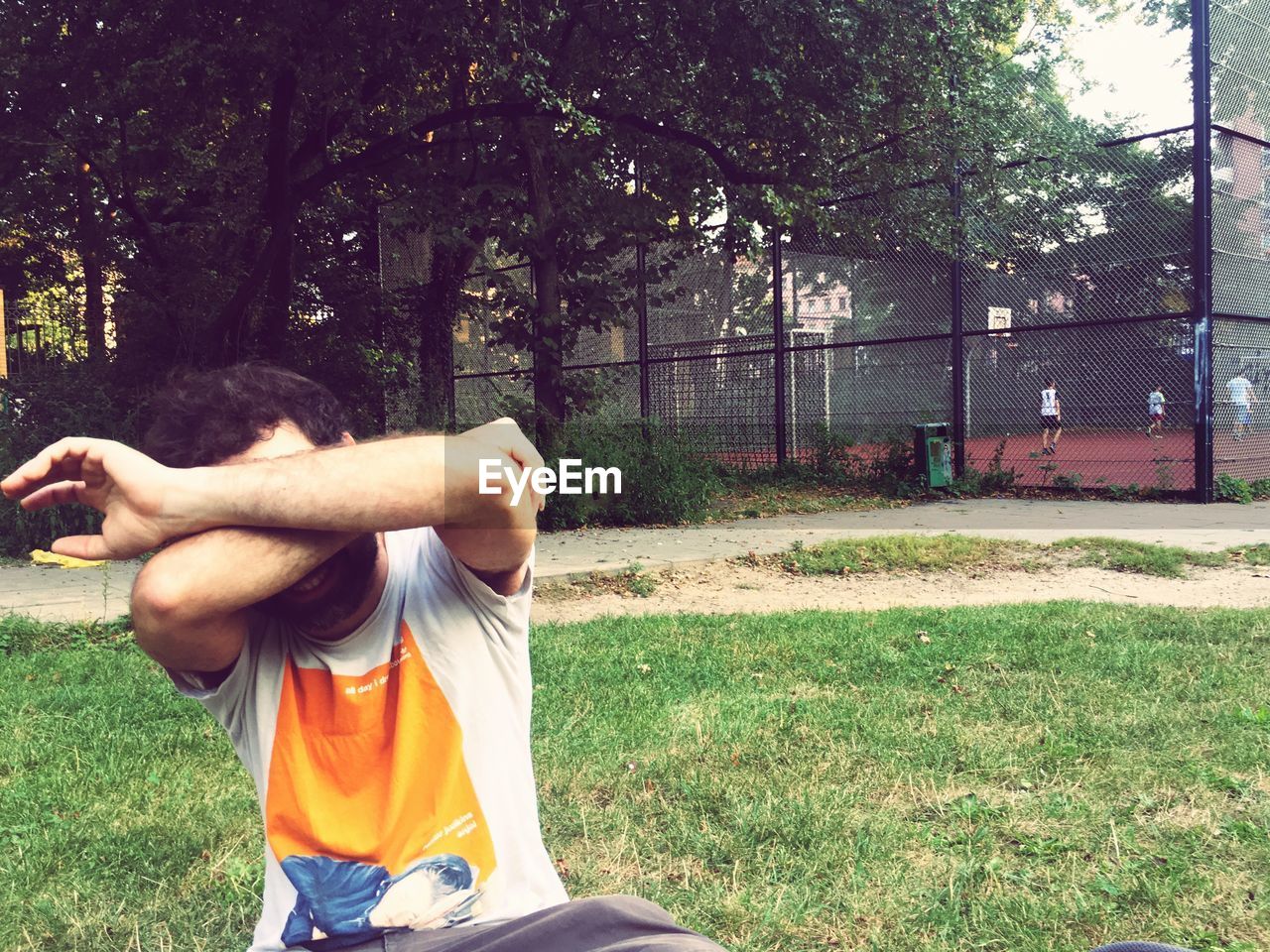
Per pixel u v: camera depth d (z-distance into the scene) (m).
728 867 2.85
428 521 0.94
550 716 4.21
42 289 19.72
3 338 18.78
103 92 12.73
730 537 10.08
